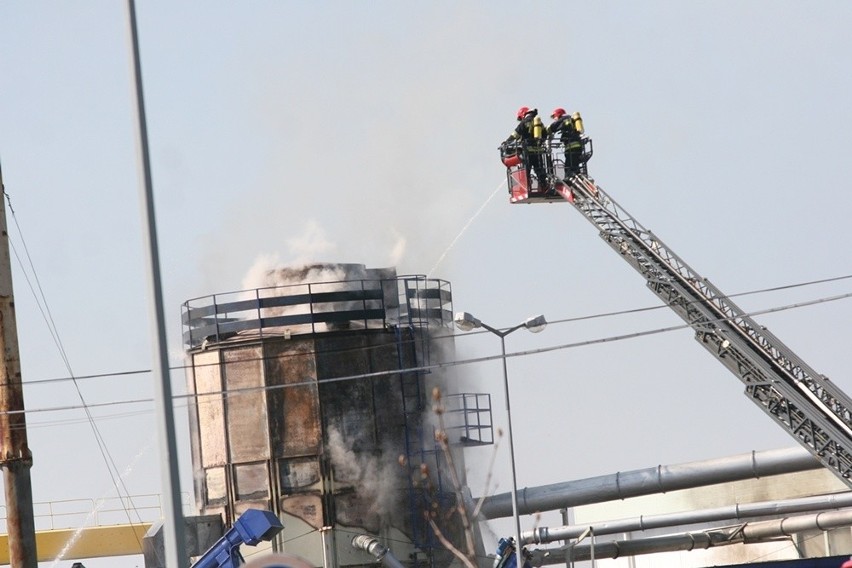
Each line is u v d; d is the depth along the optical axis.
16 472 120.62
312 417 189.75
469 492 197.00
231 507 190.88
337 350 191.12
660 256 163.00
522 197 179.75
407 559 188.62
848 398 145.50
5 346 121.56
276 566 50.91
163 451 64.94
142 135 68.56
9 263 123.31
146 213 67.50
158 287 66.88
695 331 155.12
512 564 157.75
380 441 190.50
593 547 191.12
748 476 193.50
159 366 65.94
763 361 149.50
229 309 193.38
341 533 187.62
